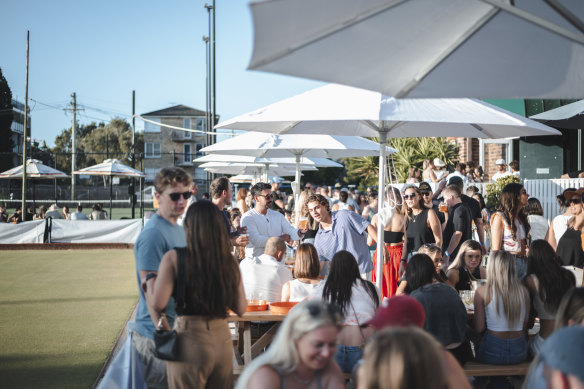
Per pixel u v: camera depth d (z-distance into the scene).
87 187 56.50
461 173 14.41
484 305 4.74
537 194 10.60
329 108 4.39
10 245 19.84
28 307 9.74
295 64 2.75
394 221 6.87
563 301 3.13
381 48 2.79
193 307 3.31
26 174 29.69
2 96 68.75
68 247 20.12
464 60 2.88
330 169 63.28
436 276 4.62
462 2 2.66
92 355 6.73
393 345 1.92
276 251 6.02
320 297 4.74
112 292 11.28
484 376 4.68
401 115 4.11
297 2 2.37
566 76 2.93
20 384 5.64
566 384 2.27
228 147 8.63
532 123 4.73
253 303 5.37
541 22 2.66
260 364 2.49
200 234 3.32
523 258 6.57
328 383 2.50
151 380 3.68
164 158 83.94
